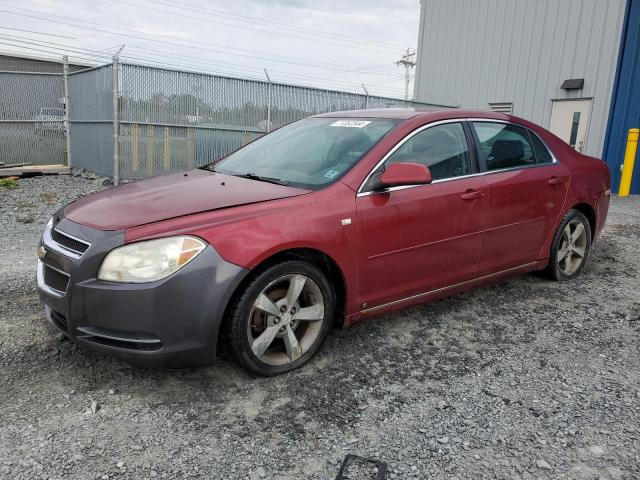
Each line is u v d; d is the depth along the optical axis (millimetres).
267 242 2910
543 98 13906
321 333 3281
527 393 3033
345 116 4289
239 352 2941
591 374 3279
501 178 4164
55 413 2697
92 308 2746
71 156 11984
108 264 2732
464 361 3406
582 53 12883
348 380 3121
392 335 3764
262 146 4316
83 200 3461
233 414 2744
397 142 3646
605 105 12469
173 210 2979
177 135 10977
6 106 11211
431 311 4234
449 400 2938
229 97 11516
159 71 10539
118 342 2793
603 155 12586
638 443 2586
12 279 4633
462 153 4012
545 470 2377
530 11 14000
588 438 2617
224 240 2818
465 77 15992
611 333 3908
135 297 2674
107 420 2658
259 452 2453
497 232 4172
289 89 12320
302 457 2428
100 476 2258
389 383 3102
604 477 2340
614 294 4754
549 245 4746
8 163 11320
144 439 2521
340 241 3213
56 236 3080
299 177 3553
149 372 3125
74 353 3307
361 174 3418
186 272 2715
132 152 10469
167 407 2791
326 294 3252
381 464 2387
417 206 3586
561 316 4207
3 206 7996
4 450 2396
